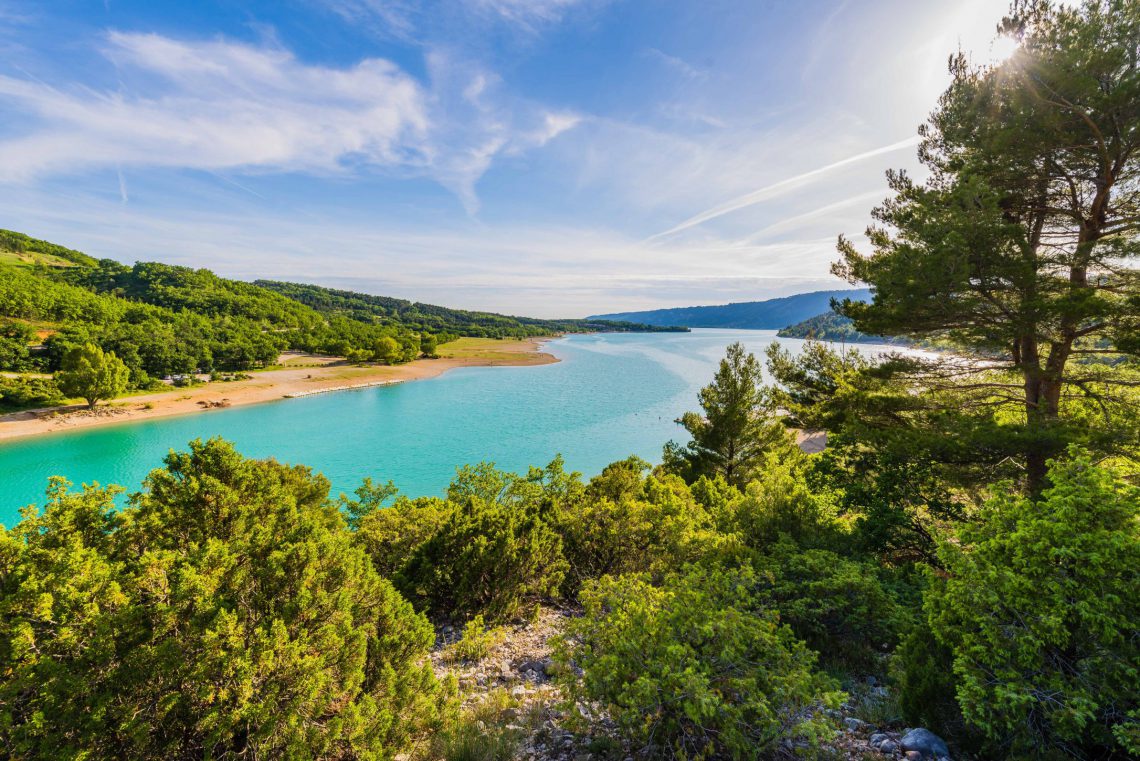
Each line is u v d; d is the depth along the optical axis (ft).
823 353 56.49
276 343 434.30
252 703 16.07
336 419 214.07
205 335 385.70
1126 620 14.65
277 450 165.99
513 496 70.28
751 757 14.71
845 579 27.76
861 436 40.98
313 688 16.87
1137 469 34.06
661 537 42.16
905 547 38.81
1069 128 37.50
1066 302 33.55
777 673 16.57
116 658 15.52
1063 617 15.23
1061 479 17.81
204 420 208.33
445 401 258.57
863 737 18.31
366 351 416.46
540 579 40.01
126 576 17.81
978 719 15.65
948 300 38.45
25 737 13.78
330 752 17.74
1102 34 35.17
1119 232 36.88
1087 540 15.71
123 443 169.07
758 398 76.28
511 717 21.57
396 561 44.34
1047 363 41.22
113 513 22.44
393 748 18.79
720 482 65.98
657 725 16.78
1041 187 42.16
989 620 16.87
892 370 46.68
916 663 19.35
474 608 37.68
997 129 40.06
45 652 15.26
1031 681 15.90
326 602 19.56
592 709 20.06
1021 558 17.01
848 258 49.90
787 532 39.88
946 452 37.55
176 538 22.34
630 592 21.98
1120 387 40.19
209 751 14.79
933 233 37.50
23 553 17.43
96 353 210.79
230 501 23.18
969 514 38.32
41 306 348.59
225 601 17.75
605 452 165.58
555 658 19.38
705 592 20.80
